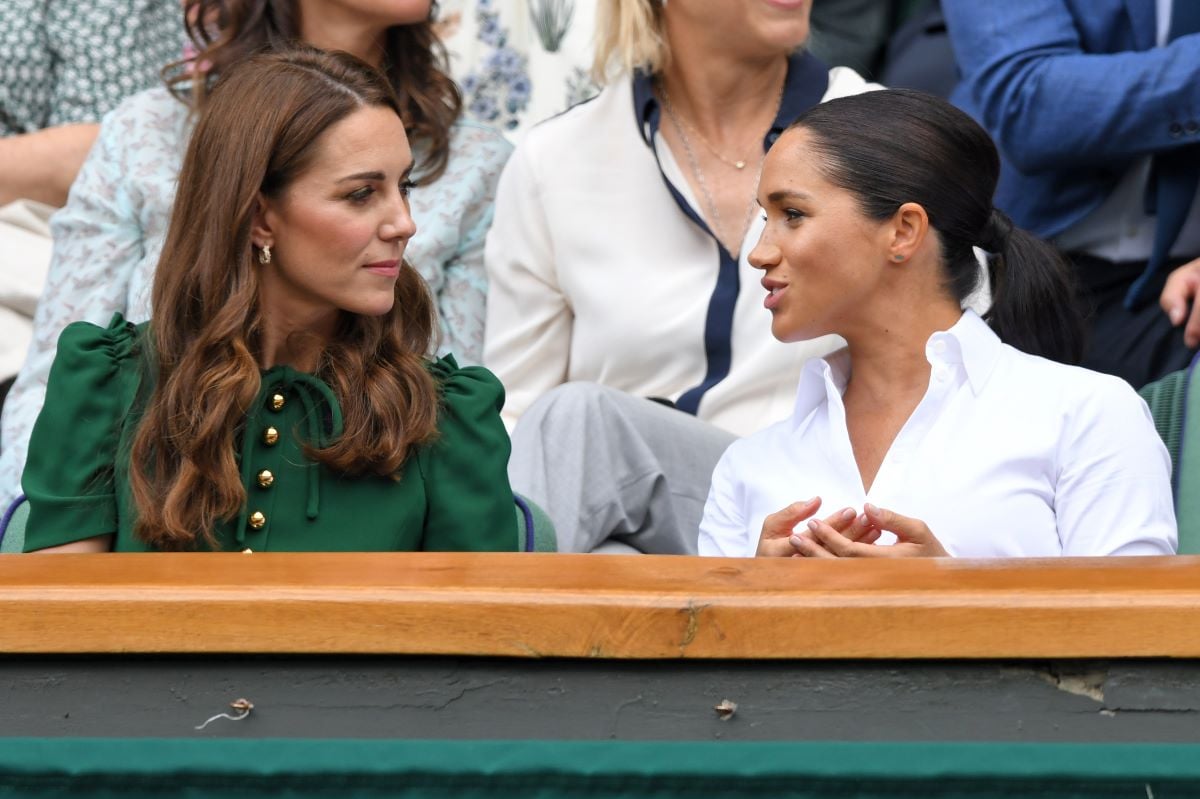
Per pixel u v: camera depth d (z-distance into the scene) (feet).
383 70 42.57
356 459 27.37
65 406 27.96
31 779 17.13
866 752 16.85
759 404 39.34
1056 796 16.78
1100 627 16.79
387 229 27.40
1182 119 39.52
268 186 27.32
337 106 27.35
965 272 29.53
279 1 42.01
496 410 29.40
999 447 28.22
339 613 17.15
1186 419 31.68
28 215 47.03
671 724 17.16
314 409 27.81
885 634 16.96
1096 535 27.68
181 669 17.48
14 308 45.98
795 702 17.13
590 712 17.24
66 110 49.83
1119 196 41.96
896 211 28.63
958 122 29.22
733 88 40.81
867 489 29.27
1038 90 40.73
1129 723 16.97
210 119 27.86
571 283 40.50
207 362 27.20
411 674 17.35
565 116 41.55
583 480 35.55
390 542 27.58
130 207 41.19
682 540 36.76
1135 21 41.01
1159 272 41.39
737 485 31.07
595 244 40.40
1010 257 30.73
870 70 50.70
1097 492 27.78
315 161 27.14
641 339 39.91
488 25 50.96
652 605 17.03
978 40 41.86
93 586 17.54
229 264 27.40
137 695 17.47
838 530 25.41
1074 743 16.88
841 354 30.91
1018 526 27.91
